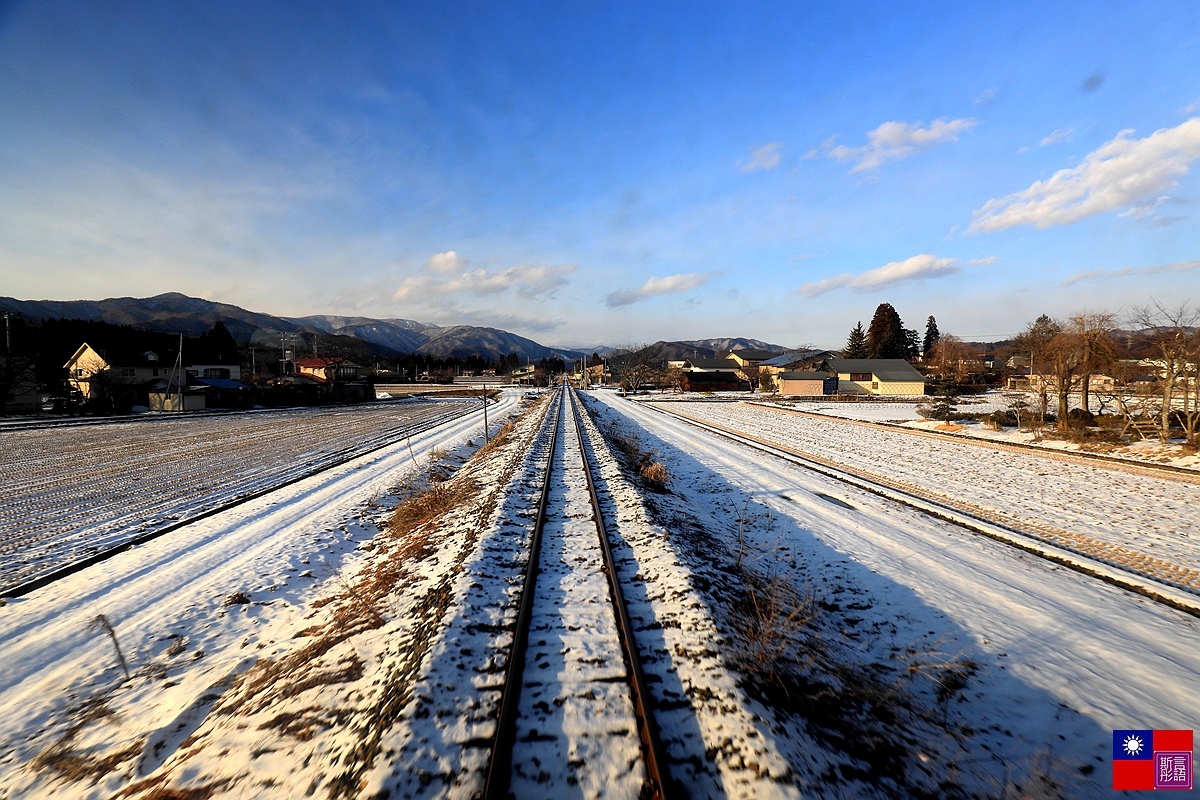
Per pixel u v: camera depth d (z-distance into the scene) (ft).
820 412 132.16
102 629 20.08
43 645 18.92
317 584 24.98
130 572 25.94
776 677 14.10
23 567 26.63
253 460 61.98
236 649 18.72
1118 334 70.18
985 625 19.75
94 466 57.21
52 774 12.67
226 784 10.78
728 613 18.10
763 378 252.21
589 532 27.63
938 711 14.29
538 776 10.53
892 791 10.82
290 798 10.21
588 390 306.14
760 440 78.95
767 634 16.44
